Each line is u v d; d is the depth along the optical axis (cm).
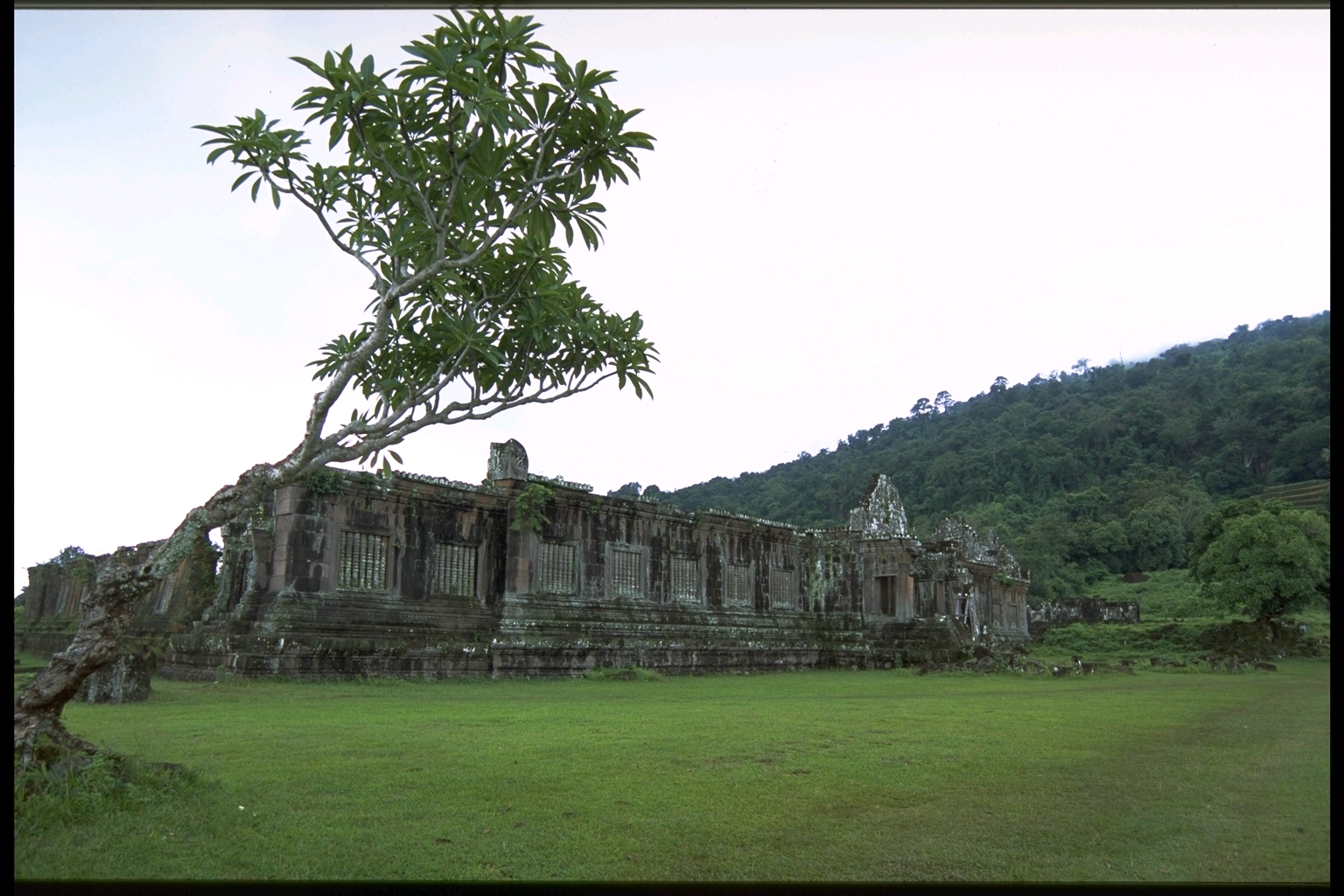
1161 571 8531
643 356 975
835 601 4000
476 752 922
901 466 13062
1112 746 1018
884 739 1072
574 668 2614
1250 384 10281
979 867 532
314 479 2259
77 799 602
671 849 563
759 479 13538
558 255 929
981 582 5234
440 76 748
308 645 2088
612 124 805
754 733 1123
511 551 2730
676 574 3316
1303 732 1161
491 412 954
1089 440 11375
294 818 619
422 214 875
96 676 1427
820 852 561
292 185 844
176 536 734
